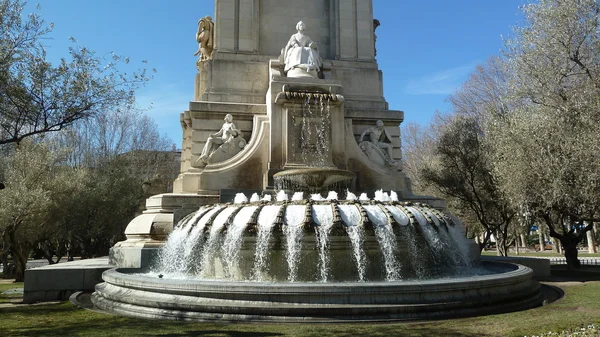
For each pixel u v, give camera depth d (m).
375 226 8.86
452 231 10.35
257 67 15.77
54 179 24.67
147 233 12.17
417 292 6.86
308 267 8.64
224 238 9.08
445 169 26.84
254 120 14.45
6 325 6.98
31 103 10.73
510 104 20.98
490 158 21.78
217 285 6.92
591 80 13.73
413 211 9.61
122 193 30.34
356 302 6.68
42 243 31.27
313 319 6.45
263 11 16.73
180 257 10.10
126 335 5.89
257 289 6.73
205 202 12.88
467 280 7.29
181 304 6.96
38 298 10.17
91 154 37.41
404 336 5.64
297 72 14.82
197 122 14.60
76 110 11.05
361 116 15.98
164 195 12.81
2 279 23.45
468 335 5.68
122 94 11.67
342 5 17.25
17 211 20.53
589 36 14.02
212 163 13.93
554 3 14.86
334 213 8.81
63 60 11.10
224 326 6.28
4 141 10.68
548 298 8.90
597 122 13.74
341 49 16.89
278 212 8.87
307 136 13.84
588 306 7.71
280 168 13.59
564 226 20.89
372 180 14.70
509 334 5.70
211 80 15.41
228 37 15.91
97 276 10.64
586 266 19.72
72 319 7.29
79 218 28.14
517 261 13.10
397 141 16.23
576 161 14.38
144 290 7.71
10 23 10.46
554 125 15.09
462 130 25.94
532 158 15.95
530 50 15.29
